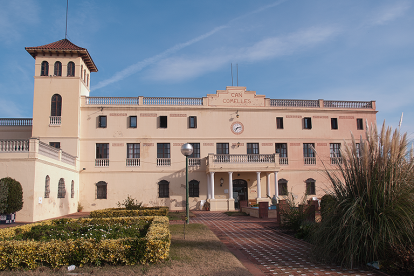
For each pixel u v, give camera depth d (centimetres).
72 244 755
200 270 721
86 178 2828
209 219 1970
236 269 730
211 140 2995
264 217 1966
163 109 2980
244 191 2991
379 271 725
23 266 743
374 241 714
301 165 3047
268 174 2875
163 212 1880
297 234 1218
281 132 3072
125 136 2909
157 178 2902
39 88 2780
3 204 1678
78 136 2797
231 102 3066
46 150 2038
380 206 739
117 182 2858
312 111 3131
